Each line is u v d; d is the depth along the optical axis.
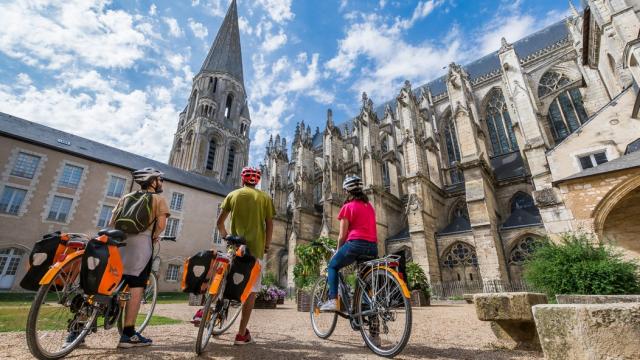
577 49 25.80
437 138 33.56
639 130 12.29
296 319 8.00
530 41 39.25
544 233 18.89
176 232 31.03
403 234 25.84
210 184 39.50
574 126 25.89
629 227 11.25
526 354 3.57
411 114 28.05
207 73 70.62
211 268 4.07
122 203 3.90
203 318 3.37
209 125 60.25
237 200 4.29
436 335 5.07
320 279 5.52
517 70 22.95
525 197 24.06
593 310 2.40
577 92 26.39
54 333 3.64
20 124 26.28
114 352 3.44
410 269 14.94
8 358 3.03
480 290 19.53
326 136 34.88
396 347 3.31
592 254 7.83
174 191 32.41
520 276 18.89
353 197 4.64
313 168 38.12
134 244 3.81
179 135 65.81
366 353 3.65
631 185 10.20
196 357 3.27
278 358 3.30
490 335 5.03
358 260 4.30
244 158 66.38
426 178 24.61
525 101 21.69
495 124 32.34
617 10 14.79
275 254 34.50
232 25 82.75
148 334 4.87
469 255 21.56
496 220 21.50
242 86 75.56
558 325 2.60
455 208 27.09
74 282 3.41
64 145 27.03
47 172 24.61
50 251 3.39
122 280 3.78
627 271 7.06
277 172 39.94
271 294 12.21
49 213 24.08
